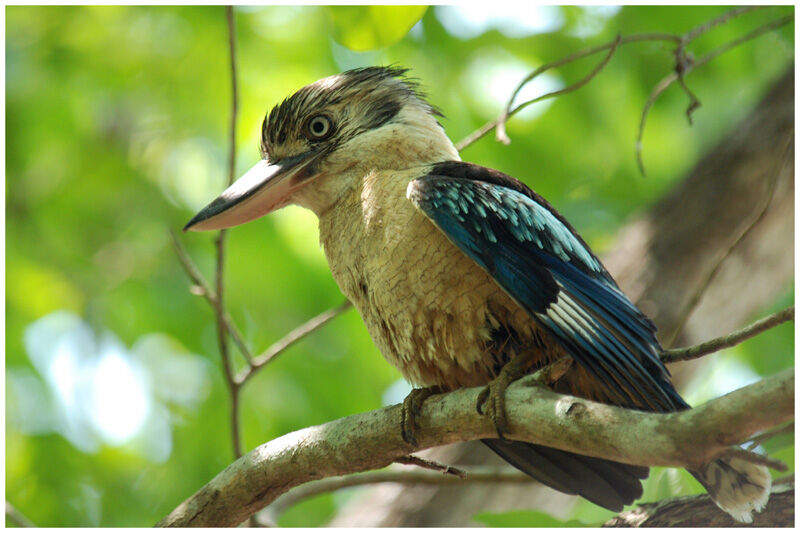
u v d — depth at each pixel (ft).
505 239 19.99
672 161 42.14
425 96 25.31
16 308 41.16
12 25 41.39
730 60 39.83
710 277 23.73
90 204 43.75
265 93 39.91
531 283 19.52
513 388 17.76
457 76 39.63
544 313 19.29
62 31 41.22
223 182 41.52
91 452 40.55
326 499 41.11
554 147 39.73
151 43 41.01
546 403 16.61
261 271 39.29
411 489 31.65
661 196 34.47
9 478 39.32
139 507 39.58
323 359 39.99
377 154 23.18
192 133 41.88
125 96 42.04
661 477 23.34
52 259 42.60
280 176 23.57
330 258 22.81
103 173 43.01
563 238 20.99
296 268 39.01
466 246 19.67
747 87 41.04
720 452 13.32
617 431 14.60
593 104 39.47
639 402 19.72
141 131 42.32
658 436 13.85
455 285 20.10
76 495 39.75
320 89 24.16
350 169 23.24
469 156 39.27
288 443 19.67
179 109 41.50
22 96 41.39
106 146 42.91
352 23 25.07
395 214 20.92
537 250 20.21
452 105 39.40
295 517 40.60
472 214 20.02
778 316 16.10
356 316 39.58
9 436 39.70
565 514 31.86
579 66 39.19
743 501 17.95
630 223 34.73
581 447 15.40
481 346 20.30
